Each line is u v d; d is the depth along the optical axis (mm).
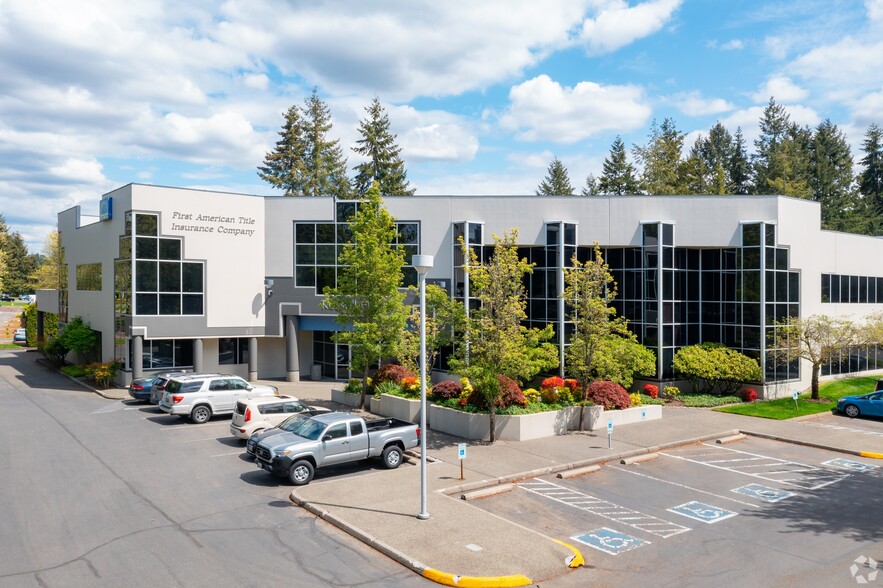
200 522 13938
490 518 14203
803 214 34188
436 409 24000
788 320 31422
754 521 14688
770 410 28344
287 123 73188
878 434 24031
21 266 116375
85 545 12570
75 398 30516
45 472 17672
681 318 33625
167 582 10977
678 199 33250
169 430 23422
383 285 26672
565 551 12461
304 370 39156
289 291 36406
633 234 33375
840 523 14617
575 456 20016
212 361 35938
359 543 12953
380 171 67938
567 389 24984
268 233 36469
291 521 14109
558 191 87188
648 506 15703
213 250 34531
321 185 73500
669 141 72250
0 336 67125
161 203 32938
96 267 37781
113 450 20297
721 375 30969
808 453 21516
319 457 17094
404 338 28016
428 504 15109
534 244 33969
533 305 34375
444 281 35094
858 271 38688
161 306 32938
